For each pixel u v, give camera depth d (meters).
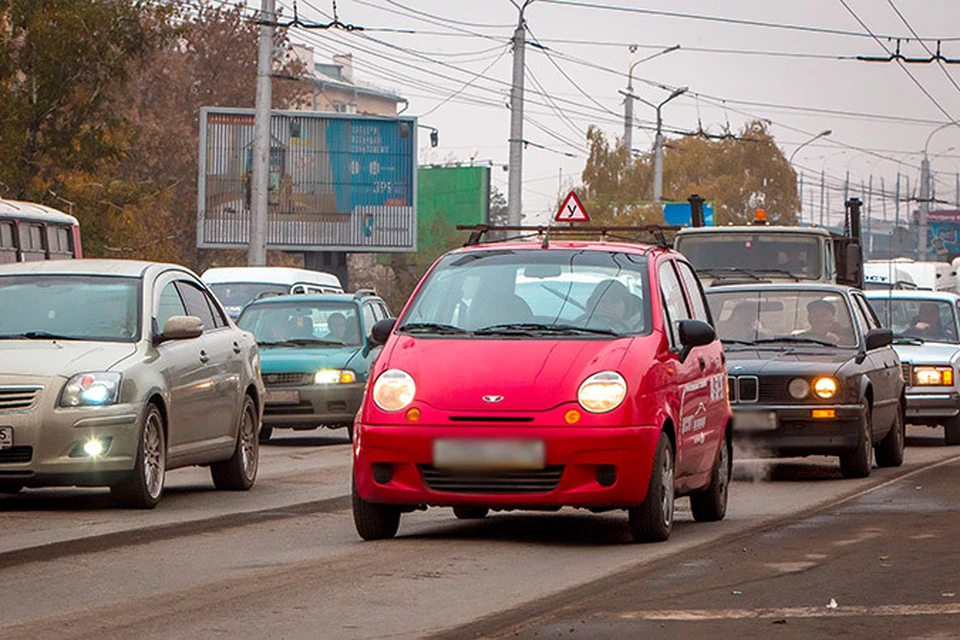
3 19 76.38
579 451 19.55
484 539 21.09
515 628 14.41
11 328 25.84
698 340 21.80
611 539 21.08
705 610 15.20
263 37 75.81
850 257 49.66
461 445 19.66
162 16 80.06
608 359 20.14
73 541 20.86
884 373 34.22
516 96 76.94
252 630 14.45
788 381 31.38
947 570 17.73
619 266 22.06
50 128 77.75
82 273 26.92
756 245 48.53
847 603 15.54
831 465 35.56
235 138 118.88
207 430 27.33
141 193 81.69
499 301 21.55
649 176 155.75
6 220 52.81
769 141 166.38
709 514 23.69
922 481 30.67
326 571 18.09
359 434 20.25
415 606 15.72
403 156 121.94
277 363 41.88
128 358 25.00
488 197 149.88
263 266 76.06
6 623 14.82
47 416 23.94
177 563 18.77
